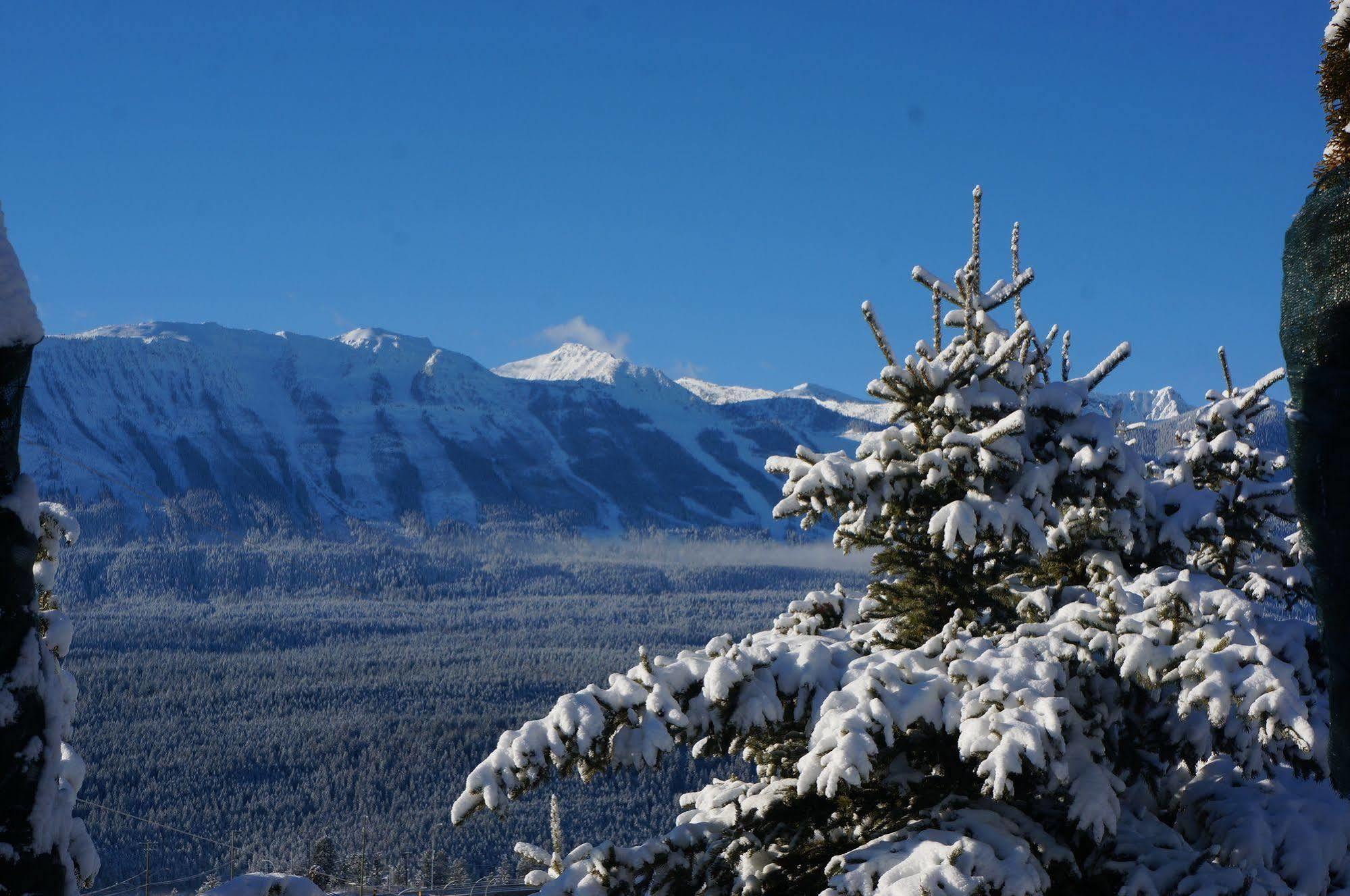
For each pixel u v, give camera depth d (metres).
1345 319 5.83
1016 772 9.02
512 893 14.39
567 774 10.44
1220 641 9.75
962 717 9.73
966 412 11.97
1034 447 12.84
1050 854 10.27
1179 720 10.76
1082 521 13.29
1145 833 11.09
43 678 5.71
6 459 5.56
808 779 9.59
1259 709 9.19
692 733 10.63
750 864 11.48
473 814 10.08
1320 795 11.66
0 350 5.43
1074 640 10.41
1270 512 13.95
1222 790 11.80
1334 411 5.88
